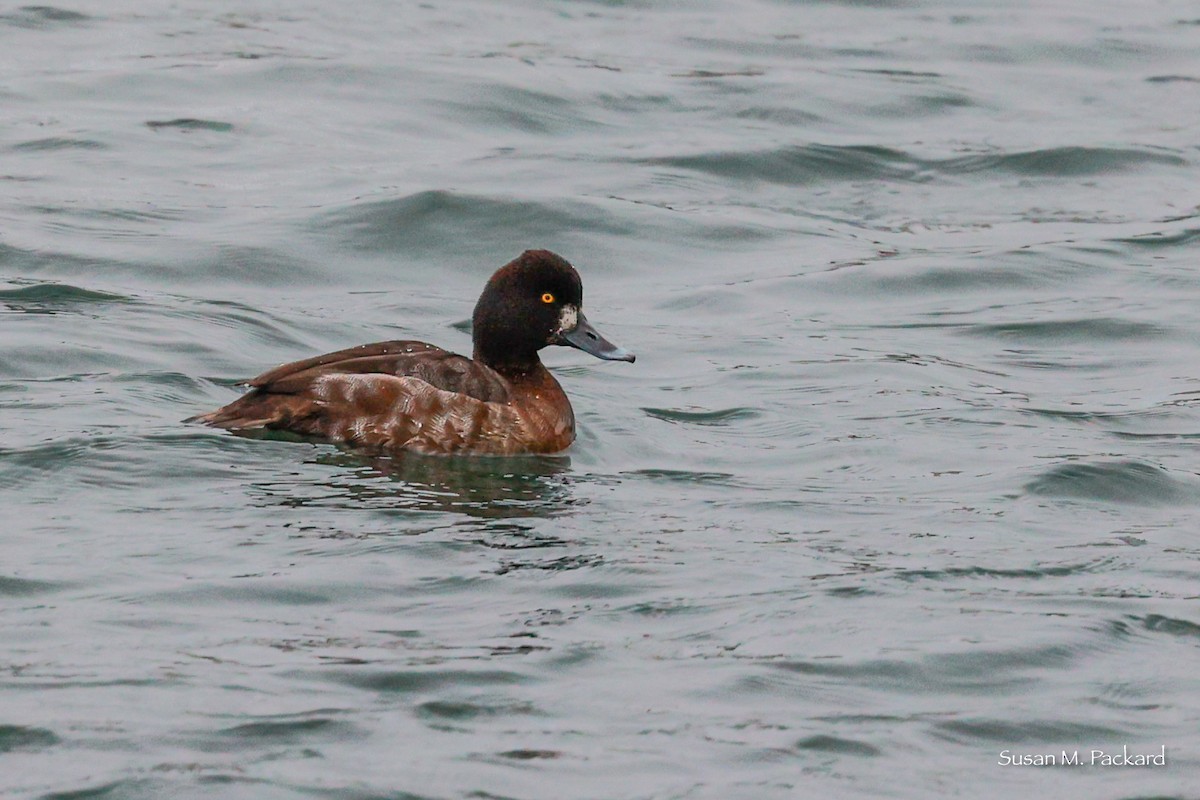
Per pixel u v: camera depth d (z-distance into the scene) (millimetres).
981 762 8703
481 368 13758
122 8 28875
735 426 14672
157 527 11367
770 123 24672
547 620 10164
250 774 8227
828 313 18469
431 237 19922
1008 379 16359
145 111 23719
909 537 11852
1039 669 9727
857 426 14664
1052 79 27344
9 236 18797
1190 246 20781
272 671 9312
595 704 9109
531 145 23391
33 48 26312
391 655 9578
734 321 18062
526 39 28328
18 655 9398
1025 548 11688
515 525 11773
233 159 22141
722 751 8664
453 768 8375
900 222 21562
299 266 18859
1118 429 14789
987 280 19531
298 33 27891
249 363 15562
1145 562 11469
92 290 17328
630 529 11844
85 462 12344
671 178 22375
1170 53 28844
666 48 28219
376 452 13156
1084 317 18281
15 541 11000
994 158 23719
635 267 19703
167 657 9445
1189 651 10031
